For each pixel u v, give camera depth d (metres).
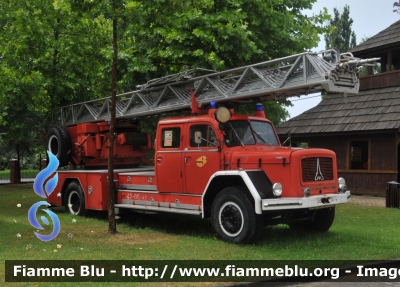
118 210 11.39
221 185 9.45
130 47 16.23
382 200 17.75
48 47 17.19
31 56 17.08
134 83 17.50
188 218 12.21
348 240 9.26
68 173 13.06
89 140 13.62
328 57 8.84
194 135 9.78
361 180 20.31
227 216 8.95
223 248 8.33
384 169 19.41
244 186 8.99
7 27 17.19
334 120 20.89
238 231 8.73
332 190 9.24
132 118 13.42
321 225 10.09
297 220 9.47
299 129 21.72
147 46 16.22
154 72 16.39
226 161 9.36
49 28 17.05
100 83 18.64
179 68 16.50
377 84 21.34
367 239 9.39
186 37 14.84
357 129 19.38
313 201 8.58
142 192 10.99
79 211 12.66
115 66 9.77
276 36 16.06
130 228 10.69
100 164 13.77
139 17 9.39
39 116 19.56
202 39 14.84
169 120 10.32
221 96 10.34
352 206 15.45
